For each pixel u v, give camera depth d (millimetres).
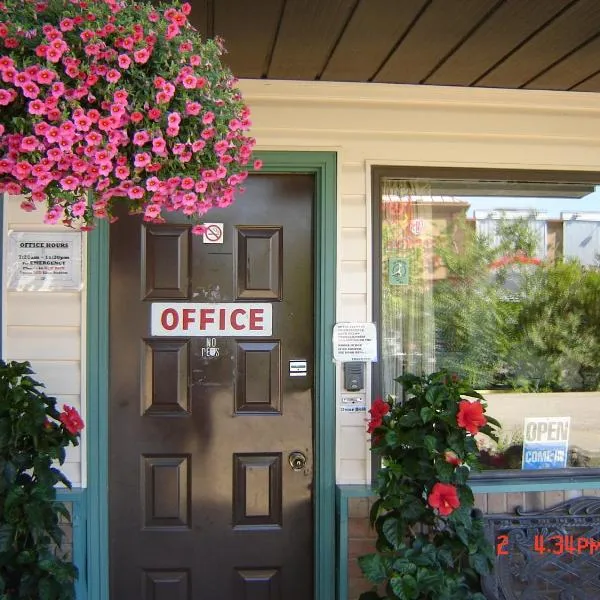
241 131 2096
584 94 3416
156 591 3299
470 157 3398
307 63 3008
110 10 1846
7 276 3150
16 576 2582
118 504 3273
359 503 3211
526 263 3566
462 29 2646
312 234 3369
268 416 3338
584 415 3566
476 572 2793
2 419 2500
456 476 2670
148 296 3297
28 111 1767
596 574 3145
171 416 3301
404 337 3451
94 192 1931
